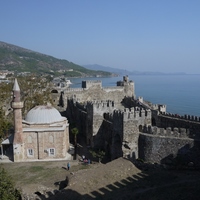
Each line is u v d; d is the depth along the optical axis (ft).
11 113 312.91
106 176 144.46
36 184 156.15
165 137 175.22
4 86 359.05
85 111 282.97
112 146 203.00
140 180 142.92
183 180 142.10
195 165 165.68
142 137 184.65
